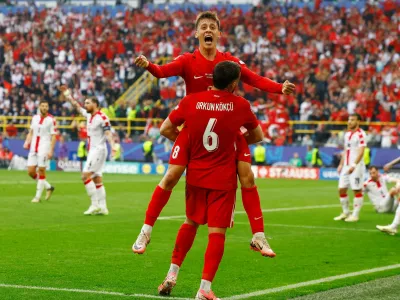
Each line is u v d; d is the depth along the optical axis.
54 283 9.35
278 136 40.84
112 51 49.56
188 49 49.09
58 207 20.19
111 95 47.00
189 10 51.53
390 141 38.56
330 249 13.01
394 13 47.06
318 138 40.12
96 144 18.42
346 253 12.52
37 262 11.00
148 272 10.30
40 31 51.38
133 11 52.31
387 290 9.18
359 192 18.38
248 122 8.22
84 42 50.50
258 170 39.91
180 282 9.58
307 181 36.06
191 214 8.40
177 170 8.32
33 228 15.32
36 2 55.25
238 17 50.06
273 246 13.34
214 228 8.15
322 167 38.94
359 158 18.09
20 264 10.80
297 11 49.22
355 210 18.36
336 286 9.42
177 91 45.19
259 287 9.33
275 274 10.34
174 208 20.58
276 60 46.34
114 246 12.86
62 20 52.16
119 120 43.88
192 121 8.09
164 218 17.84
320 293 8.95
